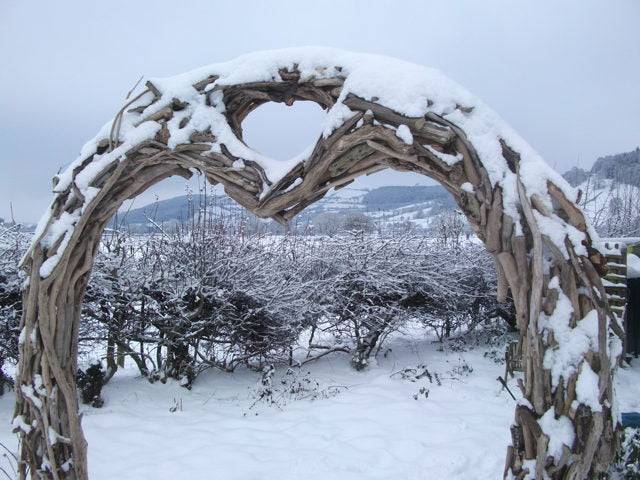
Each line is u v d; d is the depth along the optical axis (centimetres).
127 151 189
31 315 196
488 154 167
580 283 163
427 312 897
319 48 186
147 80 193
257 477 439
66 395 200
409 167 178
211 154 187
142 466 461
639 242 852
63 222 195
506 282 175
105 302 691
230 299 747
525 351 167
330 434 535
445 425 544
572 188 166
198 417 604
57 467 199
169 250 759
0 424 556
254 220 970
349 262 841
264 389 696
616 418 163
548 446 158
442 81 174
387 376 750
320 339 952
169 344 707
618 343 162
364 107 172
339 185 184
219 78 191
